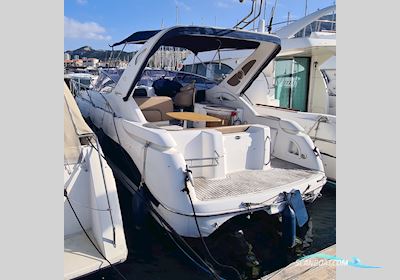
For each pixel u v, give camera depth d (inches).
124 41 211.2
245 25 180.9
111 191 116.0
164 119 185.5
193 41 189.6
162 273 119.8
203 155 146.2
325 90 303.9
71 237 116.2
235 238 141.9
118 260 107.9
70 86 349.4
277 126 181.3
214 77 343.6
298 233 152.2
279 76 318.0
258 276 119.2
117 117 177.8
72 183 116.3
